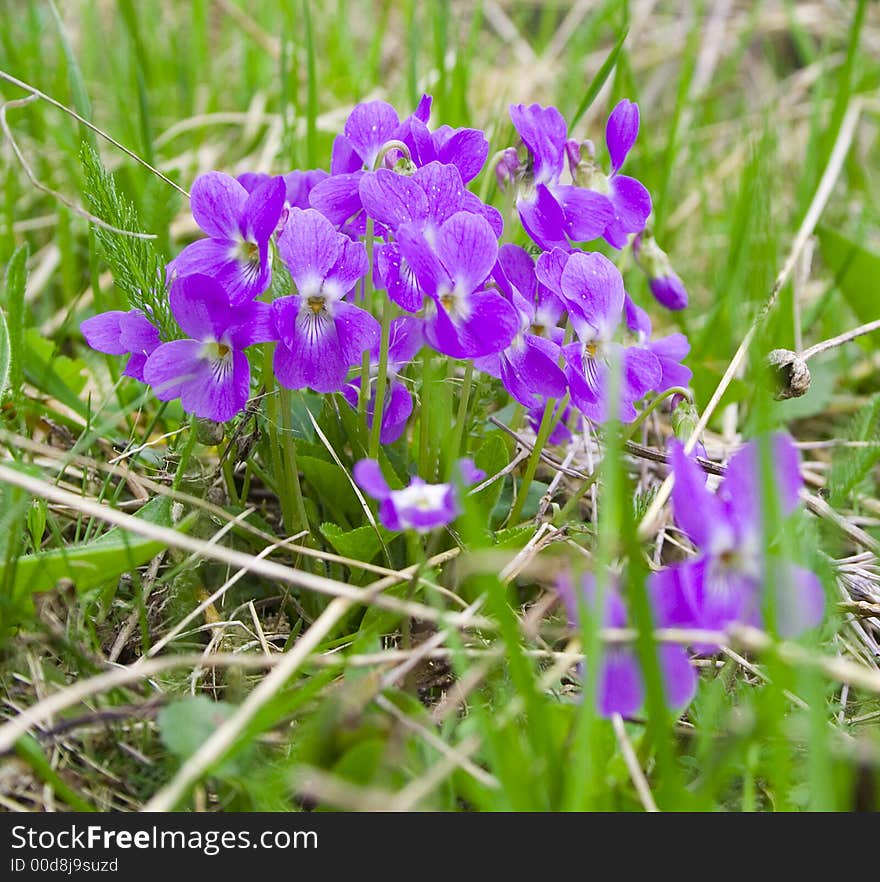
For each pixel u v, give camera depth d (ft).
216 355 0.91
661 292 1.08
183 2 2.23
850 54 1.39
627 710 0.80
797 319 1.26
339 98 1.73
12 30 1.77
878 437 1.07
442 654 0.85
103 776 0.85
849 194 1.65
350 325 0.90
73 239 1.36
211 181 0.91
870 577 0.99
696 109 1.69
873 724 0.89
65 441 1.10
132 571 0.90
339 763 0.80
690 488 0.82
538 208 0.96
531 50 2.19
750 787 0.81
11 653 0.88
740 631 0.78
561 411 0.98
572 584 0.80
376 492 0.84
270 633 0.96
